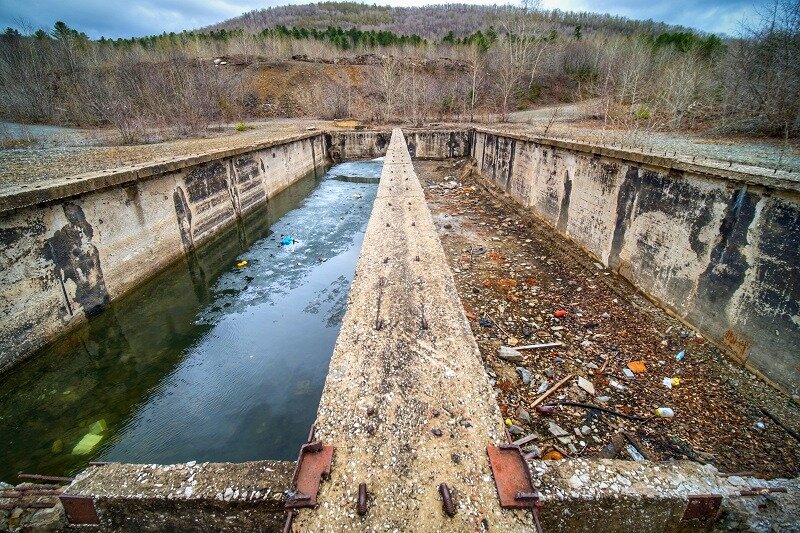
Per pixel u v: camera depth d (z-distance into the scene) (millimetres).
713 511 2119
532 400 4098
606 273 6668
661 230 5500
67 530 2121
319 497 1939
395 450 2201
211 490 2051
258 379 5160
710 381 4270
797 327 3768
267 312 6730
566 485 2105
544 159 9297
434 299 3826
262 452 4051
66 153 10836
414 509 1884
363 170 18984
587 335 5211
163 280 7793
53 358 5438
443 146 19750
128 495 2037
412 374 2803
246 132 19078
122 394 5008
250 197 12031
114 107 15070
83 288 6020
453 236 9055
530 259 7727
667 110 14117
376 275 4324
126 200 6910
